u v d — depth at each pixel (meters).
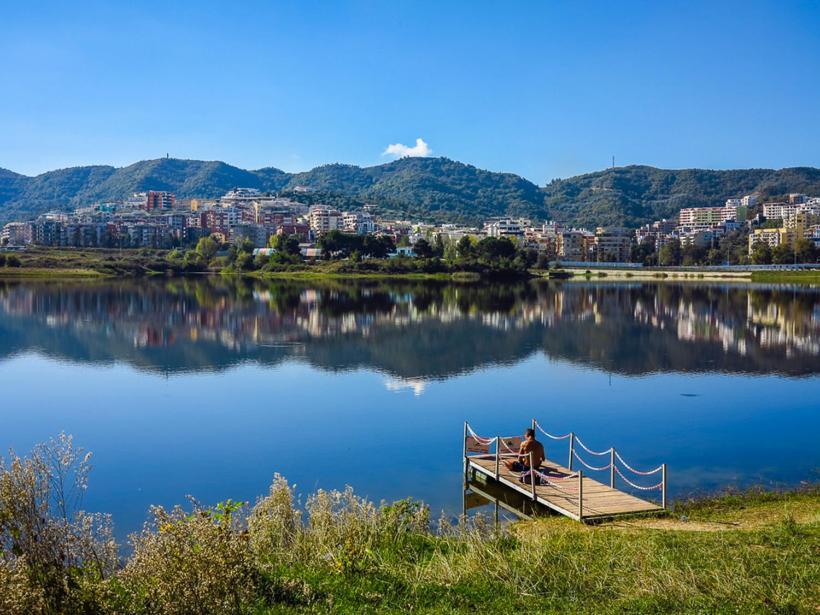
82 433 35.72
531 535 18.42
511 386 47.66
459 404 42.09
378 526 17.98
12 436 35.38
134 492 26.75
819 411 40.47
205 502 25.64
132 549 19.61
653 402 42.91
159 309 99.25
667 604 12.77
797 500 23.97
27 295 122.69
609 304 114.56
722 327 82.06
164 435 35.16
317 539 16.52
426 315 94.38
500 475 25.94
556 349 64.81
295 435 35.00
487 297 130.50
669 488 26.56
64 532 11.38
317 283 177.62
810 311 101.38
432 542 17.66
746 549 16.02
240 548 11.43
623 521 21.34
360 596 13.08
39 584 10.45
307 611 12.23
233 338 70.69
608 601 13.05
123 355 60.53
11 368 54.53
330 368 54.41
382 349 64.00
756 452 32.06
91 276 193.00
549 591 13.63
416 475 28.69
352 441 33.88
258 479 28.38
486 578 14.24
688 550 16.16
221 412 40.00
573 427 36.91
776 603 12.66
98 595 10.77
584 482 25.19
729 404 42.47
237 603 11.19
